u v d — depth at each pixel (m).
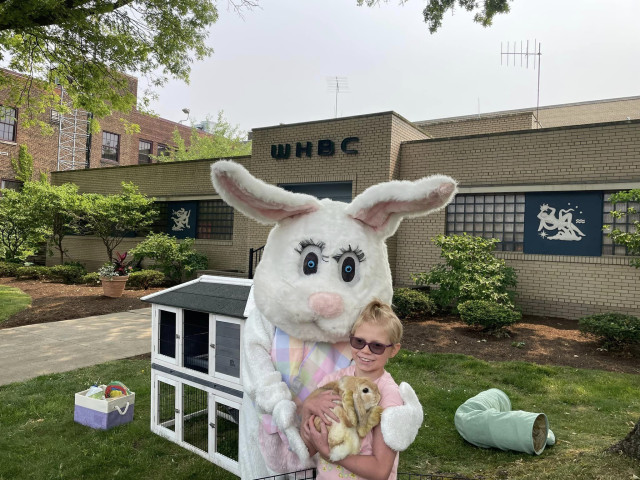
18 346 7.36
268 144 13.00
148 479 3.35
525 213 10.29
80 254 18.62
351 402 1.51
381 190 1.79
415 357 6.54
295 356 1.83
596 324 7.09
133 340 7.75
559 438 4.12
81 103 11.43
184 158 30.36
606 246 9.48
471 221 10.93
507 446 3.78
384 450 1.47
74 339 7.81
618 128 9.23
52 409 4.65
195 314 3.54
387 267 1.97
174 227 16.34
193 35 10.87
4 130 23.86
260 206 1.84
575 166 9.66
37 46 10.79
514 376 5.80
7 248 17.94
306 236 1.83
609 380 5.71
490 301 8.46
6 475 3.43
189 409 3.74
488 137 10.62
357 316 1.77
